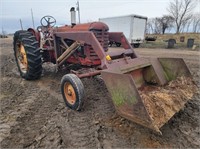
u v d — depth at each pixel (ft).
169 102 8.40
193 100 12.00
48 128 9.01
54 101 12.12
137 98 7.24
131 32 49.90
